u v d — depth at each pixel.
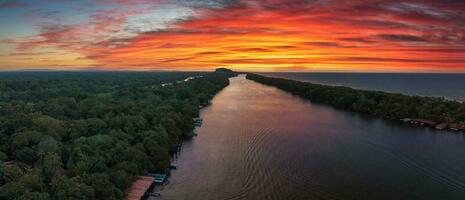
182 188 85.50
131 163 82.31
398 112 174.38
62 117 126.25
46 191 64.94
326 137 135.88
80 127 104.38
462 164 105.69
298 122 165.00
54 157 76.81
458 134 143.50
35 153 84.06
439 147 123.56
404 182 91.56
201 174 94.75
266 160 106.62
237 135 137.12
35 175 66.50
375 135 140.38
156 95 198.25
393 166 103.31
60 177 69.88
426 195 84.56
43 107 139.00
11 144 91.00
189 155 110.62
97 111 134.00
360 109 197.38
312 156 111.44
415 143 128.62
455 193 85.69
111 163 82.19
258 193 83.69
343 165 103.38
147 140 97.06
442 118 161.38
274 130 146.75
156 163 91.56
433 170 100.50
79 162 75.31
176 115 132.62
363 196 83.38
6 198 60.31
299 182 90.69
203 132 142.00
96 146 87.94
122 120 113.50
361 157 111.06
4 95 197.62
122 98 186.62
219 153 113.12
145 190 78.81
